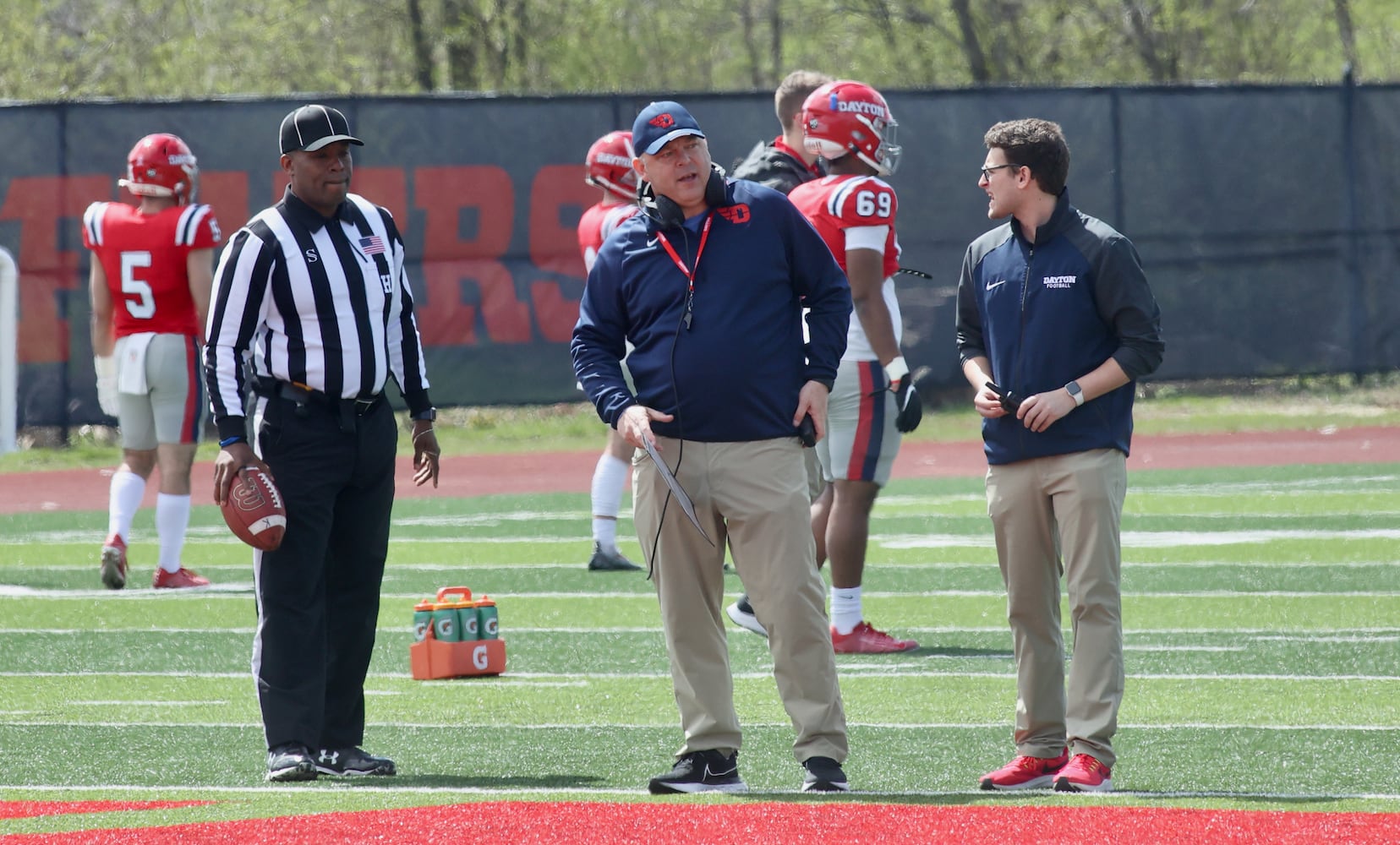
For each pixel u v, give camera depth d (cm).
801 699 1659
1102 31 9088
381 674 2478
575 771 1848
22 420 5684
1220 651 2530
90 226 3166
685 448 1648
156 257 3130
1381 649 2522
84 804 1611
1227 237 6241
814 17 9738
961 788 1741
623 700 2264
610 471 3478
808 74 2519
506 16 8869
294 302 1766
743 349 1628
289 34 8912
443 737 2045
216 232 3170
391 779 1816
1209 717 2073
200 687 2386
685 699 1675
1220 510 4222
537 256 5900
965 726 2056
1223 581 3181
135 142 5716
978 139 6088
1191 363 6247
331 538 1850
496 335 5884
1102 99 6172
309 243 1770
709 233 1655
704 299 1639
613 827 1456
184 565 3656
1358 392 6631
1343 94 6269
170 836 1448
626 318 1703
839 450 2481
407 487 5159
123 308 3188
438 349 5859
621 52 9162
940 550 3681
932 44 9425
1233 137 6228
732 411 1631
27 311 5675
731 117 6012
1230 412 6419
